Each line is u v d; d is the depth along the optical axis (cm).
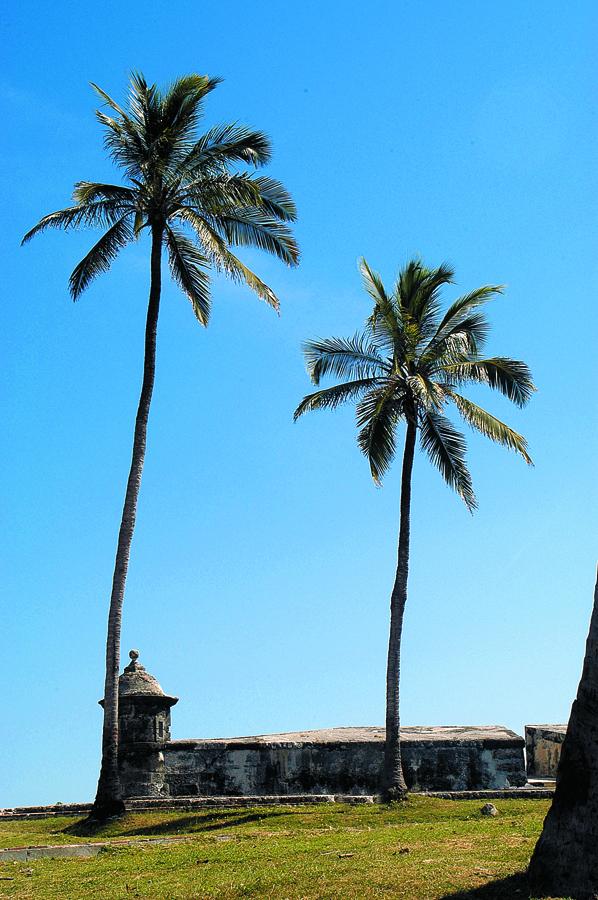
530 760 2798
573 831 1133
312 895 1261
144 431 2358
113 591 2247
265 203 2489
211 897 1297
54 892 1415
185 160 2400
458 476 2583
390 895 1227
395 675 2386
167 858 1612
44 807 2433
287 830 1906
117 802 2120
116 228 2453
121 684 2448
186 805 2258
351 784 2523
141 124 2391
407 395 2512
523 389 2492
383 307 2453
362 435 2592
